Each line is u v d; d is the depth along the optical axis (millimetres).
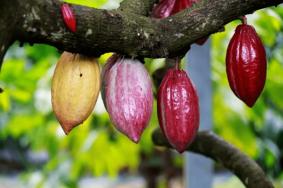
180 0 1915
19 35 1531
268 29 3406
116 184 9938
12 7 1484
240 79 1749
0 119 5074
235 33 1769
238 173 2363
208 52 3047
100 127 4852
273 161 4984
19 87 4180
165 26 1680
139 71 1734
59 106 1715
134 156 5102
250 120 4797
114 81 1733
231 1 1684
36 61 5043
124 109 1721
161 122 1776
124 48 1660
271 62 3998
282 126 5070
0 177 9664
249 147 4727
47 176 5207
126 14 1663
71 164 5184
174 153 6094
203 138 2441
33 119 4922
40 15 1539
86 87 1707
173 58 1762
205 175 3080
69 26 1565
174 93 1756
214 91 4500
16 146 6676
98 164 5035
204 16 1684
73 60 1716
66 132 1728
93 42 1624
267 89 4375
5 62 4168
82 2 2588
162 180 7070
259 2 1686
